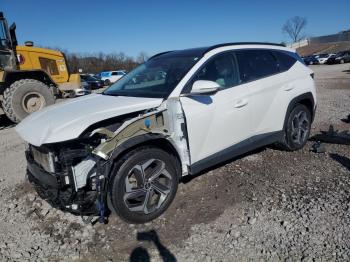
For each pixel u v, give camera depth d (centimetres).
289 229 315
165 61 443
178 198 391
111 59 5544
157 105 353
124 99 377
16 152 631
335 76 2000
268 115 457
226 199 383
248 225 328
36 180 348
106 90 460
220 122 393
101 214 317
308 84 516
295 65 514
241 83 428
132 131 327
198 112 371
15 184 464
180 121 362
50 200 328
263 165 475
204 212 358
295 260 273
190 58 414
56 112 361
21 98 950
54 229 344
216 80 405
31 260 298
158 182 353
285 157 502
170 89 370
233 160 497
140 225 342
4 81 959
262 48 480
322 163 471
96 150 306
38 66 1120
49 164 317
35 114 382
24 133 340
